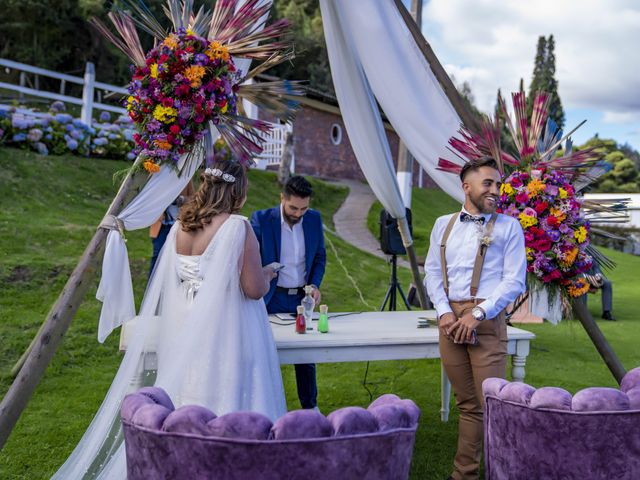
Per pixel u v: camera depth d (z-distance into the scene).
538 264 3.64
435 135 4.09
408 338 3.43
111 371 5.21
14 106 10.86
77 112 20.86
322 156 21.48
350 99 4.30
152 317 2.98
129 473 1.94
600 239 23.16
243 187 2.98
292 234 3.97
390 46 4.02
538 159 3.83
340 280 9.65
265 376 2.86
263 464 1.71
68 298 3.01
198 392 2.70
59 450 3.69
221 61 3.12
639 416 2.09
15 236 7.61
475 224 3.12
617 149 54.62
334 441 1.75
